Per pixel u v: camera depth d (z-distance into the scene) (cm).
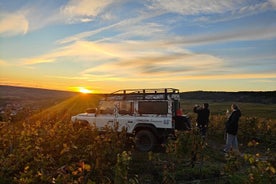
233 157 693
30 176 498
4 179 539
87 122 1277
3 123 957
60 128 865
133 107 1205
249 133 1555
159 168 836
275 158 673
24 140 719
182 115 1183
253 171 516
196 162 948
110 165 721
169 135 1080
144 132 1137
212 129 1638
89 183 488
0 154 618
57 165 630
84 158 677
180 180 775
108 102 1267
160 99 1159
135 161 921
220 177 780
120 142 867
